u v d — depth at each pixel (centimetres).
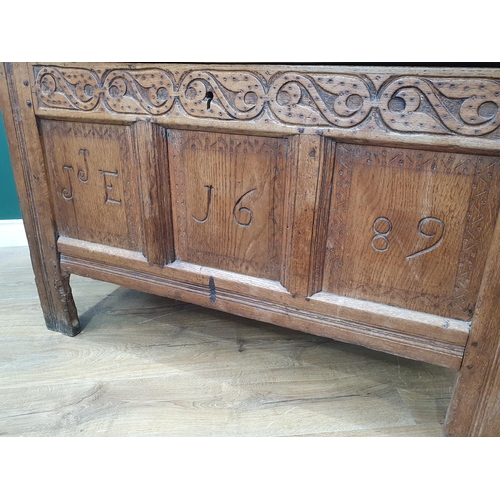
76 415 109
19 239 216
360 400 115
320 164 88
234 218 103
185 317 153
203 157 100
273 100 88
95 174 115
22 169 121
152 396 116
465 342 88
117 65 98
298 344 139
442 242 85
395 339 96
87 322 149
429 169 81
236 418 108
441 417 109
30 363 128
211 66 90
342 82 81
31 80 109
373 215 89
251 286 107
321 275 99
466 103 74
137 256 119
